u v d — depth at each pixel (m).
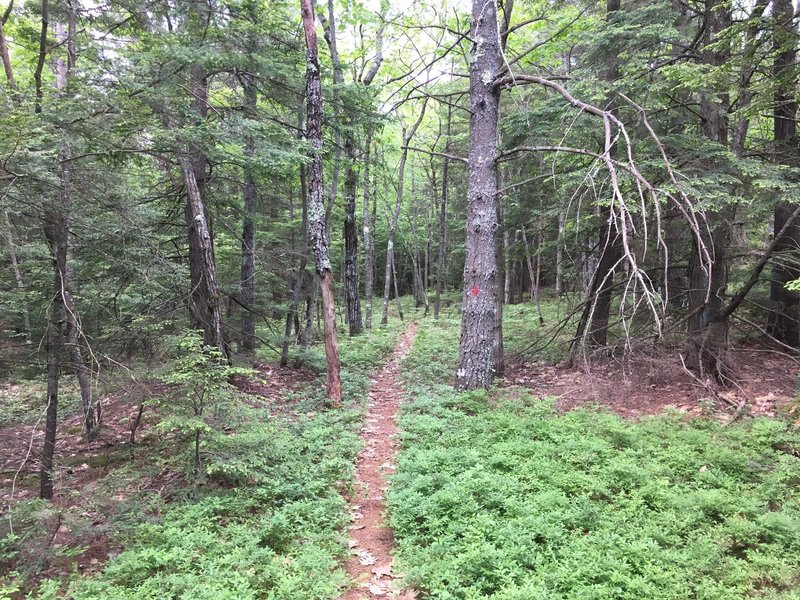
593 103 10.41
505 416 7.74
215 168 11.48
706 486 5.39
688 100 10.25
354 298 18.75
